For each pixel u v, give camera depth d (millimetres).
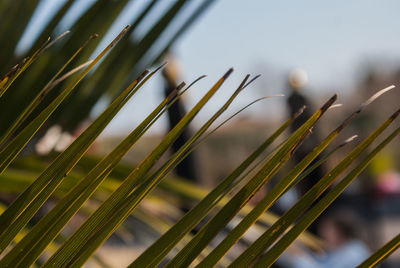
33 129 1217
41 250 1178
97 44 2299
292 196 6914
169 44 2414
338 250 6250
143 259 1181
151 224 2367
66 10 2232
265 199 1193
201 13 2445
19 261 1166
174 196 2344
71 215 1197
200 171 6852
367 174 9320
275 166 1201
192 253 1184
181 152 1209
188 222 1188
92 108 2305
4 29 2189
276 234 1184
